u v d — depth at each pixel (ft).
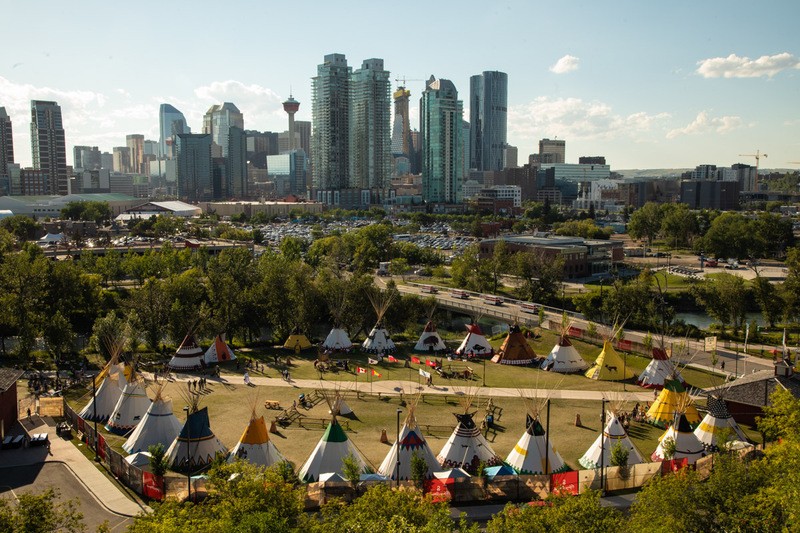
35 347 442.50
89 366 391.65
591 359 402.52
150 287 447.42
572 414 300.81
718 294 498.28
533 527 155.12
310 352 428.97
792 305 496.23
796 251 633.20
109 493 218.79
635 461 241.76
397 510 161.58
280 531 146.10
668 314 495.82
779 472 175.52
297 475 229.25
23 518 153.79
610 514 158.20
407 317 481.87
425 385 347.36
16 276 492.54
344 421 291.17
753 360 393.29
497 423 288.71
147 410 279.28
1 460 245.24
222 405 312.50
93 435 255.91
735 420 285.23
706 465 223.71
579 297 566.36
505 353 399.44
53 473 234.58
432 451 248.52
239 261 567.18
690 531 161.07
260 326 462.60
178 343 427.33
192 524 151.74
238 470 177.37
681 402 264.11
